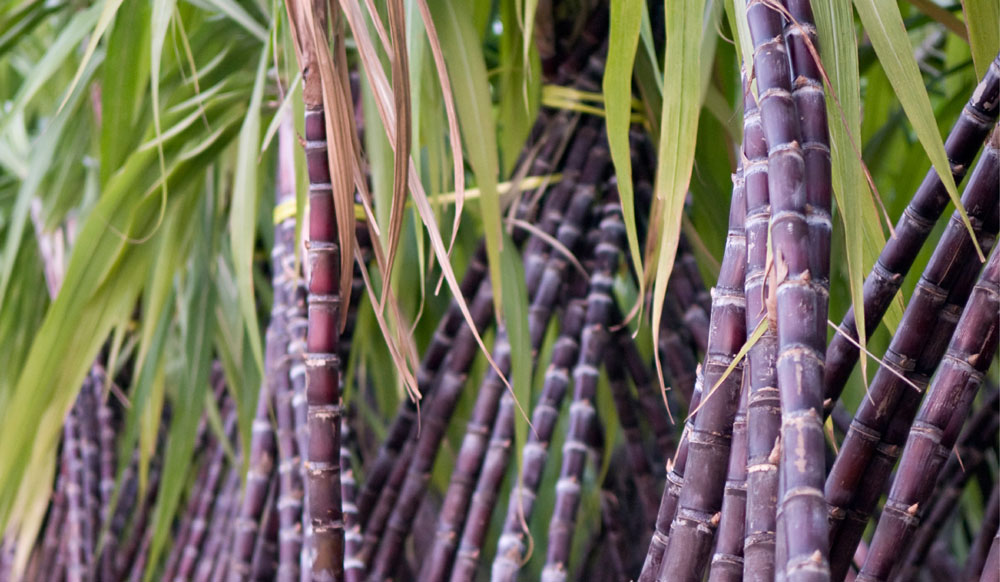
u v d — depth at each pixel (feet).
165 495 9.54
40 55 12.39
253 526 7.81
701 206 8.59
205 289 10.21
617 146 5.59
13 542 10.85
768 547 4.75
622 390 8.90
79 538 10.45
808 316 4.69
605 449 9.53
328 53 5.49
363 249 7.80
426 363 8.23
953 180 5.24
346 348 7.89
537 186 8.16
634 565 9.76
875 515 8.80
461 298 5.38
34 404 7.75
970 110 5.29
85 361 8.02
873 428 5.26
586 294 7.82
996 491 7.50
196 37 9.04
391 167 6.63
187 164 8.39
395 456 8.11
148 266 8.68
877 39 5.28
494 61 10.23
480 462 7.42
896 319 5.72
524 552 11.91
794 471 4.56
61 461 11.76
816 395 4.62
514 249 7.51
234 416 10.93
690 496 5.08
